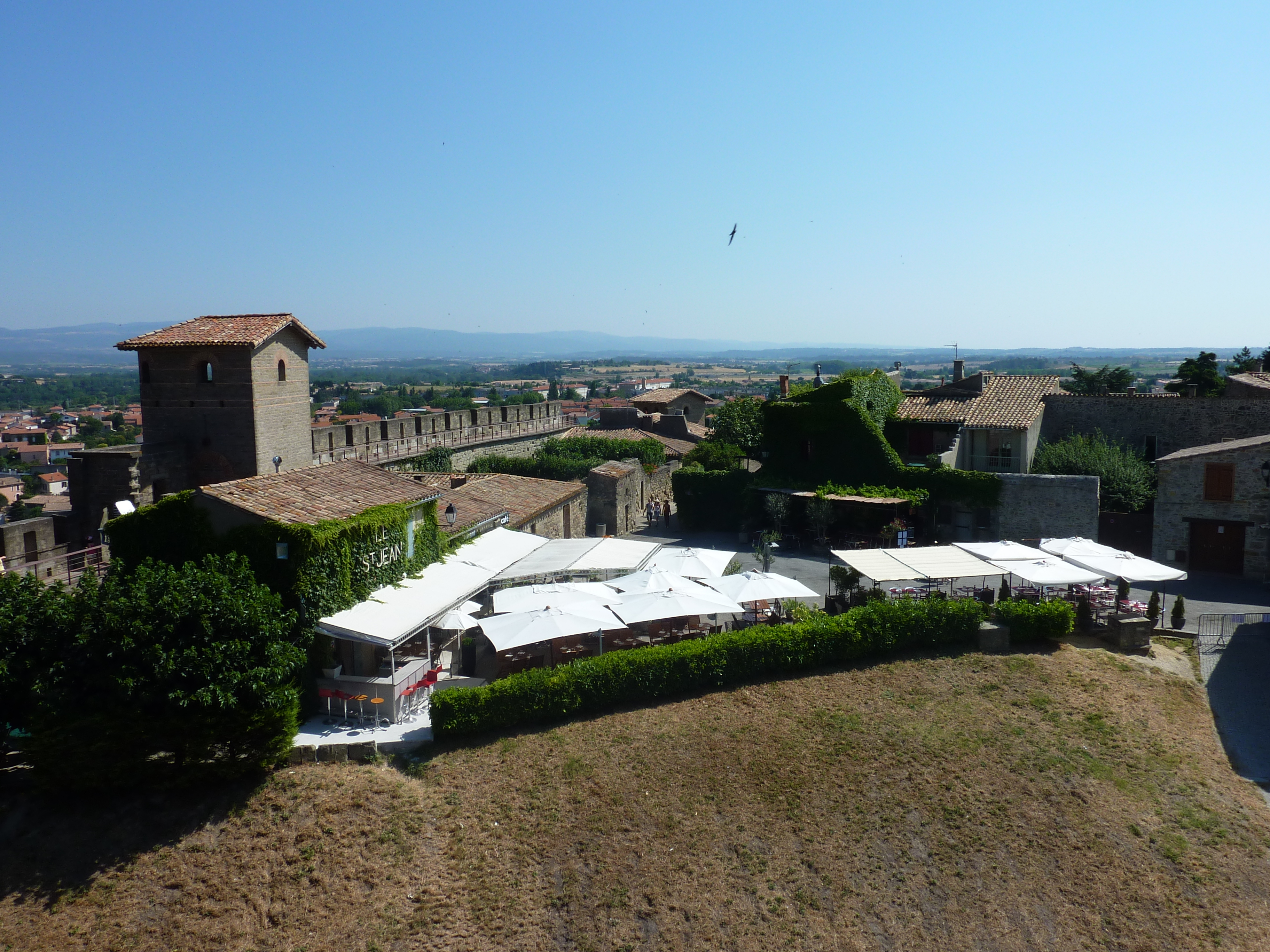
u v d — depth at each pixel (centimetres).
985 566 2761
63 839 1684
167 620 1708
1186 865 1722
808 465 4522
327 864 1677
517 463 5262
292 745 1903
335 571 2156
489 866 1683
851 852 1747
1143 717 2231
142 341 3575
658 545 3281
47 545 2850
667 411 7825
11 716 1762
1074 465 4366
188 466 3612
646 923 1580
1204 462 3628
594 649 2517
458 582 2536
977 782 1942
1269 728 2250
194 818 1747
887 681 2362
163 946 1518
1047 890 1666
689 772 1942
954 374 5834
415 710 2166
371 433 4503
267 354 3638
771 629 2409
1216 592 3362
